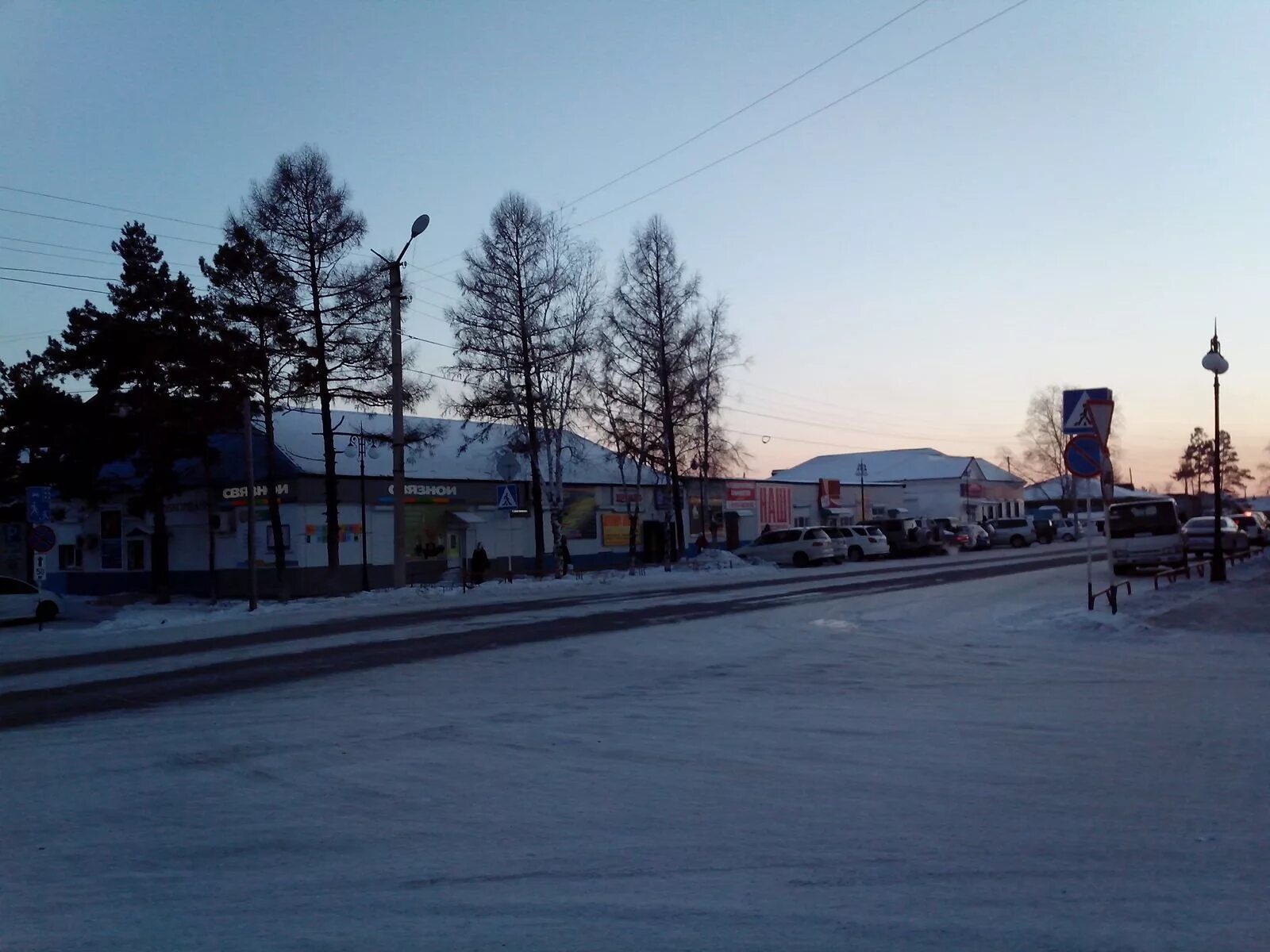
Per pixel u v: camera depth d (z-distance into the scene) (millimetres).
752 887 5828
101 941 5250
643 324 45781
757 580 36062
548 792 8141
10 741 10633
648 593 29984
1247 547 39750
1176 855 6242
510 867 6293
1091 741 9594
